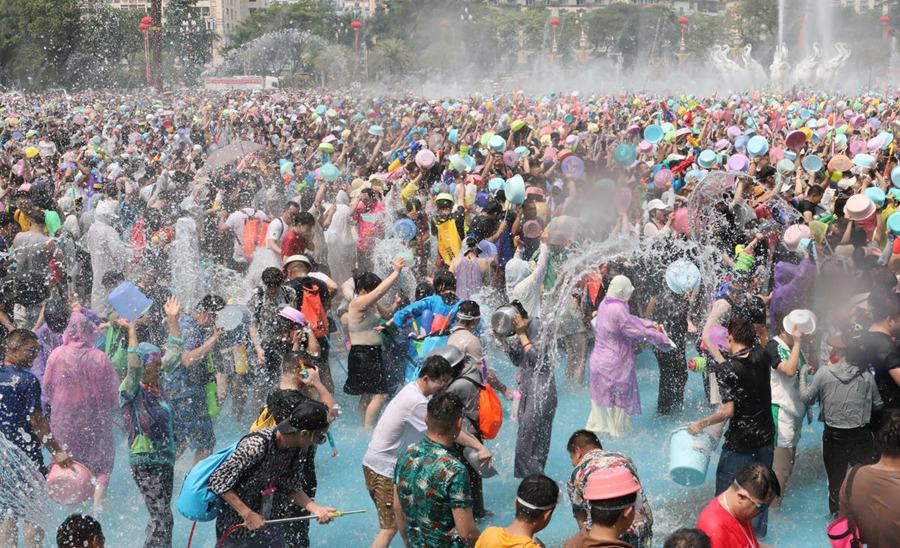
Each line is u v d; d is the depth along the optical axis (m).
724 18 137.00
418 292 8.86
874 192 11.48
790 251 10.20
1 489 6.45
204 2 156.25
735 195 11.38
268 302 8.55
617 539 4.60
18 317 10.26
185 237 12.52
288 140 24.73
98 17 92.12
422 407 6.16
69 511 7.20
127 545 6.78
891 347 6.71
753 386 6.47
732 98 42.00
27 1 84.94
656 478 7.95
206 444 7.79
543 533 7.11
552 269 11.10
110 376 7.23
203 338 8.23
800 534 7.03
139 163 20.69
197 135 28.81
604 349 8.68
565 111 29.61
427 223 12.86
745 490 4.84
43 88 86.50
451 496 5.05
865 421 6.72
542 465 7.75
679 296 9.38
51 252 10.77
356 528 7.20
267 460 5.41
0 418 6.44
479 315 7.26
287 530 5.95
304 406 5.44
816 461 8.44
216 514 5.55
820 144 18.84
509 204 12.01
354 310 8.59
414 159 15.41
